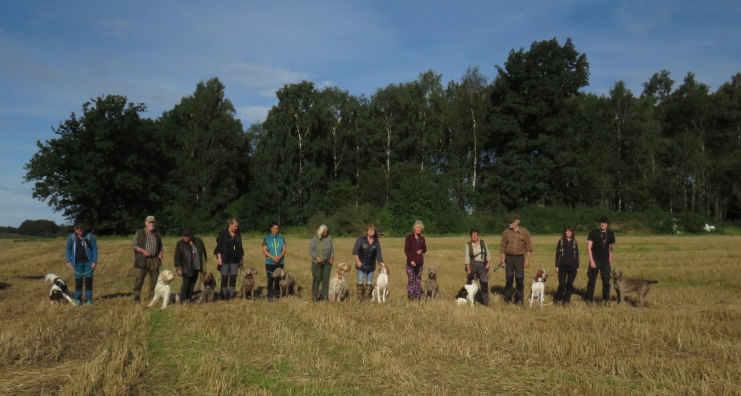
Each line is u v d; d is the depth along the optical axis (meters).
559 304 11.91
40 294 13.28
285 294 13.57
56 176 50.44
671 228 55.78
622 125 66.44
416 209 54.25
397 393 5.90
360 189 61.84
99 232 53.53
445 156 64.81
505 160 58.56
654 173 65.62
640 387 6.07
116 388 5.77
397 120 62.97
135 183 53.25
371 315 10.45
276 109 63.56
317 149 62.25
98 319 9.74
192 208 58.91
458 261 24.98
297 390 6.02
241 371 6.71
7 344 7.54
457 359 7.29
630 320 9.72
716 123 72.81
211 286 12.33
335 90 63.94
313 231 55.59
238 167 65.44
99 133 50.31
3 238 52.09
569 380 6.39
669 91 80.75
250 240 47.41
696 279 16.77
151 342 8.22
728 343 7.86
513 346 7.99
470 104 59.44
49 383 6.09
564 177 57.22
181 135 61.81
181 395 5.80
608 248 12.14
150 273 12.27
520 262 12.44
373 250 12.59
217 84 63.94
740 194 63.12
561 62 56.66
